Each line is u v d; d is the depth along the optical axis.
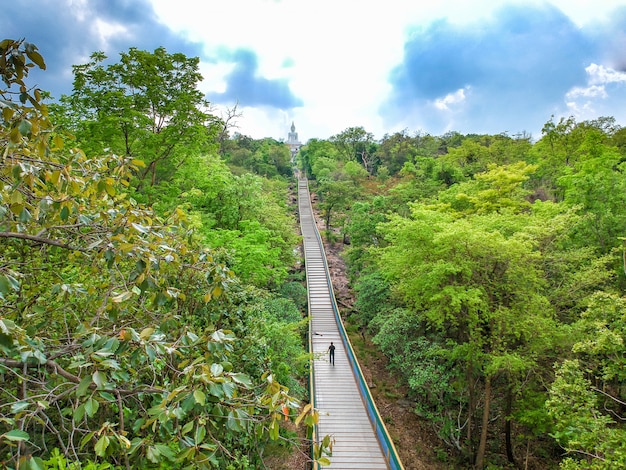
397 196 25.22
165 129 12.03
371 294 19.34
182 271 4.82
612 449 6.29
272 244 21.12
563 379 7.35
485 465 12.08
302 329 17.14
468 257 10.96
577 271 12.51
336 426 11.77
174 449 3.43
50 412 3.93
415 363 13.30
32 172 2.71
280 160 60.62
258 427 2.81
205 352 3.50
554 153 24.34
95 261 3.76
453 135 52.88
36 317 3.61
